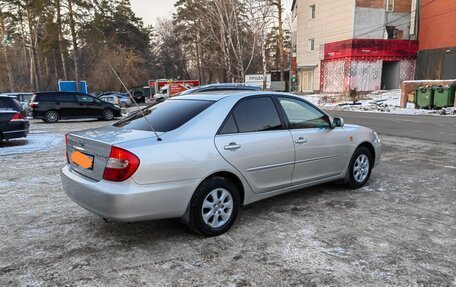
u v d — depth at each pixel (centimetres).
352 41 3069
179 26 4794
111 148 351
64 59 3962
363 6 3083
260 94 460
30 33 4178
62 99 1897
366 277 313
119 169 344
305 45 3756
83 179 378
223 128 409
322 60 3481
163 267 332
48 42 3625
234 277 314
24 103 2320
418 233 403
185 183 370
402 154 858
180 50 6216
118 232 411
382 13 3131
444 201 512
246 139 418
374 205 496
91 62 5181
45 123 1833
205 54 4419
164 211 362
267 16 1966
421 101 2000
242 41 1917
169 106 450
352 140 550
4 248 372
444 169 704
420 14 3127
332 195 541
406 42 3144
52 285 303
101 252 362
